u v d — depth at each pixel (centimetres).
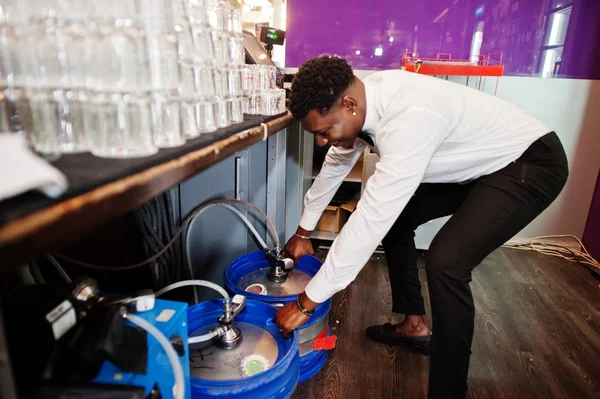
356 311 178
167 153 55
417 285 148
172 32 64
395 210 92
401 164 90
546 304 188
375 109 100
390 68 250
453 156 110
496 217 106
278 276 135
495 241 107
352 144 113
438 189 138
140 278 119
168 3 63
